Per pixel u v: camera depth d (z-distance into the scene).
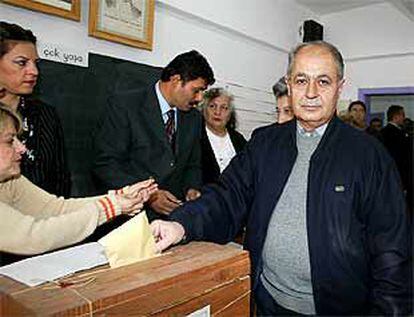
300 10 4.91
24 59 1.58
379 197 1.08
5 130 1.03
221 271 0.71
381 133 3.64
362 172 1.09
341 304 1.10
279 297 1.16
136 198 1.13
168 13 3.16
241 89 4.05
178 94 1.98
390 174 1.10
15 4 2.16
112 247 0.71
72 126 2.48
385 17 4.95
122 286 0.59
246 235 1.25
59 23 2.43
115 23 2.71
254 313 1.16
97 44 2.66
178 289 0.64
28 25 2.27
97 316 0.55
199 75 1.97
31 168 1.61
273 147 1.24
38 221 0.97
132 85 2.72
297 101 1.15
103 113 2.27
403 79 4.96
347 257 1.07
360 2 4.93
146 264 0.69
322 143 1.15
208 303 0.69
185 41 3.34
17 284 0.60
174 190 2.08
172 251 0.78
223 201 1.21
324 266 1.09
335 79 1.13
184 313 0.65
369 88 5.14
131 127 1.93
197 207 1.15
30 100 1.72
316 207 1.11
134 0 2.82
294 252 1.12
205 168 2.69
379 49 5.00
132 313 0.58
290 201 1.15
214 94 2.83
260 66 4.32
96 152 1.94
